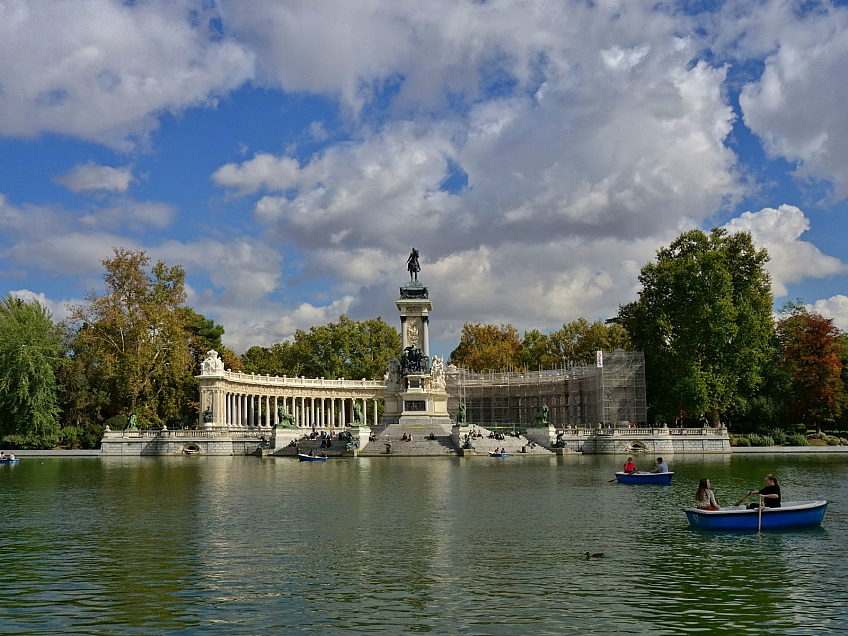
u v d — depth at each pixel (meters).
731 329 96.44
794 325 113.31
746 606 20.14
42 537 30.23
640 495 43.31
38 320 102.50
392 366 110.94
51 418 100.31
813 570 23.97
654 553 26.47
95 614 19.75
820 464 69.12
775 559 25.52
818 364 104.88
